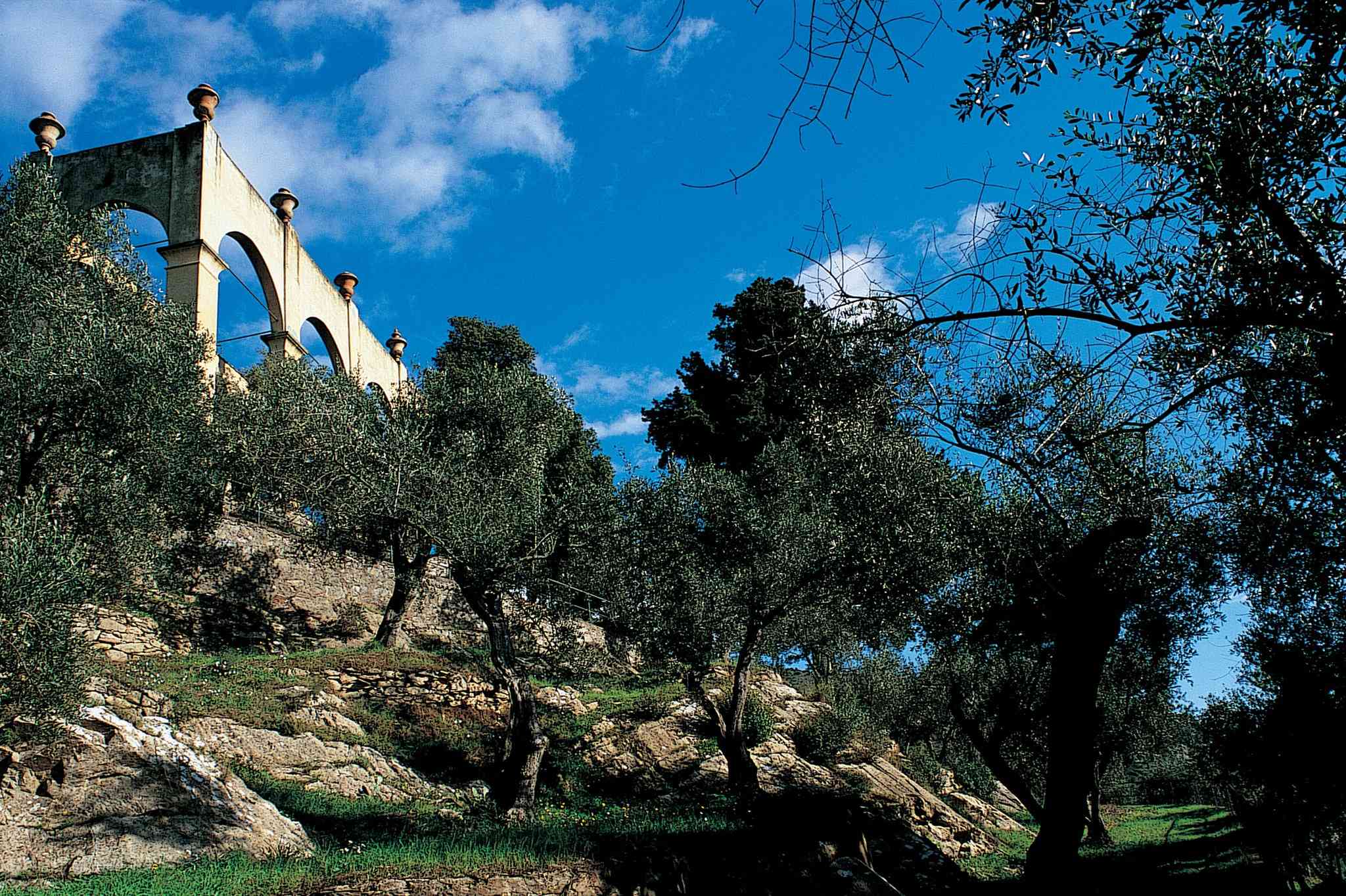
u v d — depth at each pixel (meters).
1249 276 5.75
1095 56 5.79
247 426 22.28
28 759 12.31
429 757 19.52
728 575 18.98
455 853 12.46
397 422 19.88
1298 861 10.41
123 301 18.28
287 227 33.53
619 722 21.75
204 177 28.20
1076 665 10.71
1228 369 6.91
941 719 25.73
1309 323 5.51
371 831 15.00
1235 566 10.98
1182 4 5.66
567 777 19.39
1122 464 10.98
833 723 23.23
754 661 27.39
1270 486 8.44
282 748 17.27
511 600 21.05
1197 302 5.96
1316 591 9.73
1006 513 11.80
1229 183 5.66
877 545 13.55
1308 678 10.27
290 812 15.30
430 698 21.53
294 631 25.89
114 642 20.06
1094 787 22.38
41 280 16.59
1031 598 12.05
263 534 26.44
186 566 22.69
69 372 14.66
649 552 19.42
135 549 15.31
